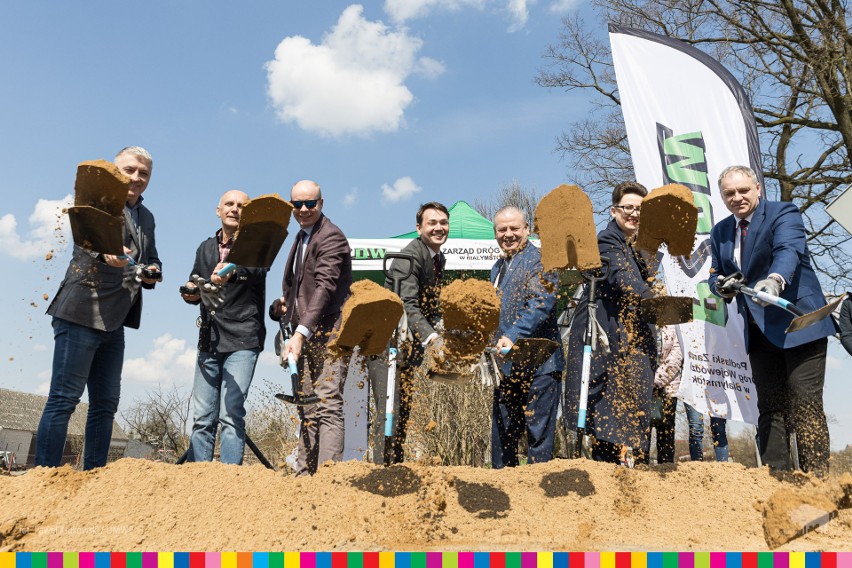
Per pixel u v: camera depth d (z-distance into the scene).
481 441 10.38
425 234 4.45
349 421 4.87
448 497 3.20
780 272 3.62
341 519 2.99
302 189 4.20
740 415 5.22
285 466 4.59
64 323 3.83
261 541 2.82
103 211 3.45
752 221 3.96
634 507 3.23
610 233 4.20
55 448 3.75
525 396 4.30
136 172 4.20
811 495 3.02
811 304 3.72
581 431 3.74
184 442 11.77
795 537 2.80
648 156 6.14
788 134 12.62
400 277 4.21
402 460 4.10
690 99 6.21
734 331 5.33
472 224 10.05
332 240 4.16
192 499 3.17
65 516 3.04
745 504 3.27
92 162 3.35
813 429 3.60
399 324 3.78
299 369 4.09
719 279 3.85
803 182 12.23
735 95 6.17
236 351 4.29
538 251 4.30
